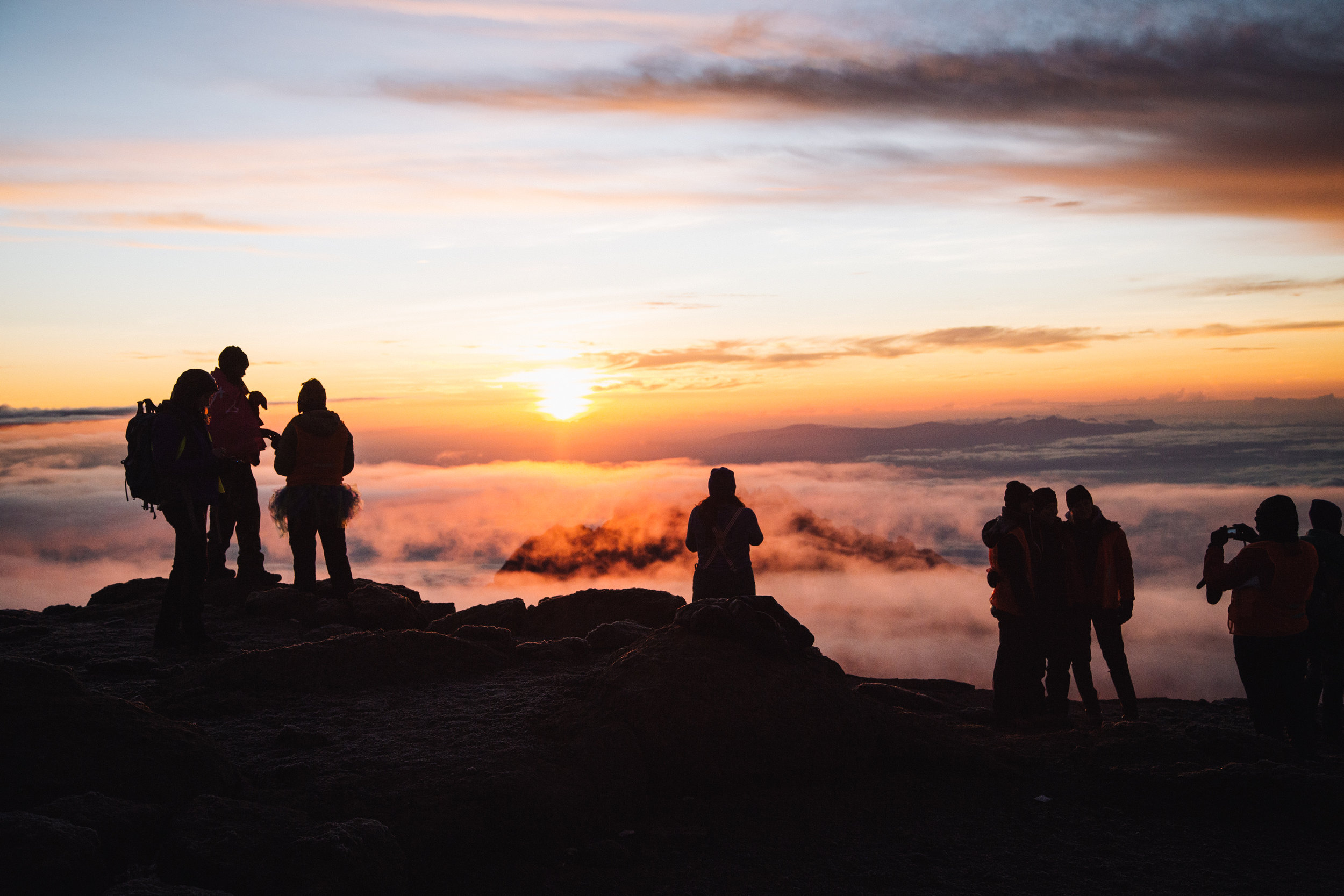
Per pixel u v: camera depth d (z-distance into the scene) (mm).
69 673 3900
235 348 8328
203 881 3137
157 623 7418
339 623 7508
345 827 3434
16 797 3363
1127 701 7070
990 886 3709
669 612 7875
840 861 3947
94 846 3027
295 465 8352
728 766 4629
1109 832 4312
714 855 3996
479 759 4219
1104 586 7035
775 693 4898
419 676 5738
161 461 6344
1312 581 6156
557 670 6082
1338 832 4320
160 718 3945
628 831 4199
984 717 6711
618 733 4562
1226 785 4590
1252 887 3729
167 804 3572
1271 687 6180
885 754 5012
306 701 5230
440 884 3682
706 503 6828
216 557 8656
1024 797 4727
